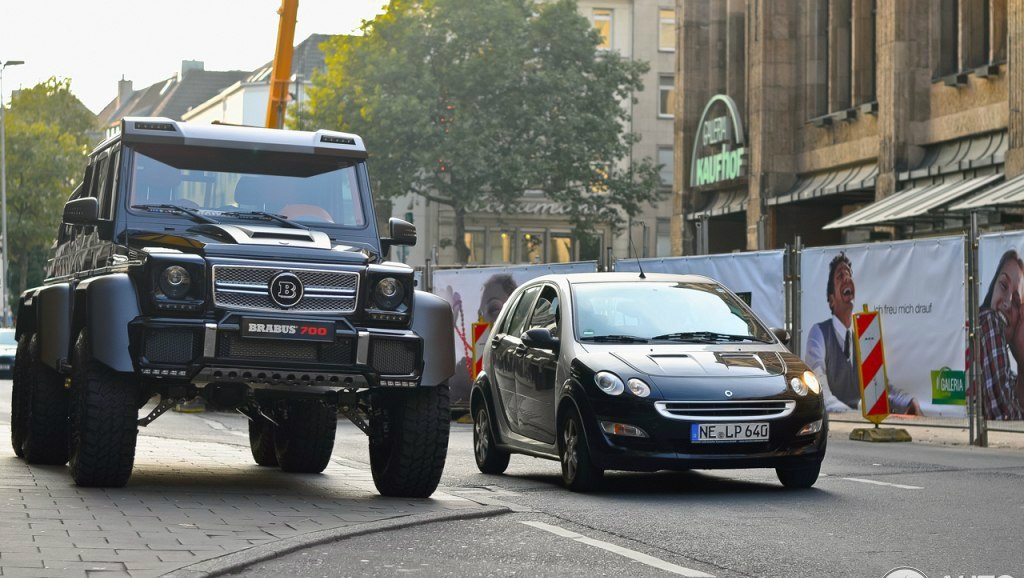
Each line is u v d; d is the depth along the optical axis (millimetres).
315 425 19672
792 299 30406
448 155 92750
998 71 48906
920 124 53812
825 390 29781
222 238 15789
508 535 13320
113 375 15461
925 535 13344
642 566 11492
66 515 13406
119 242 16609
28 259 145500
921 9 53688
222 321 15008
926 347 27281
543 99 95875
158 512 13930
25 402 19750
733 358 17766
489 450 20766
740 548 12555
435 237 114688
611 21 119375
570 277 20109
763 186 63844
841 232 63906
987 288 25766
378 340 15414
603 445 17109
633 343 18516
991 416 25781
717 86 70438
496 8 94562
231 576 10617
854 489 17516
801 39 63375
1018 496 16594
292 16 46250
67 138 133625
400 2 95188
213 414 38375
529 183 95938
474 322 37656
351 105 94562
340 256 15625
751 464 16922
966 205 43312
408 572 11070
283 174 17438
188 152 17234
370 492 17031
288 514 14250
